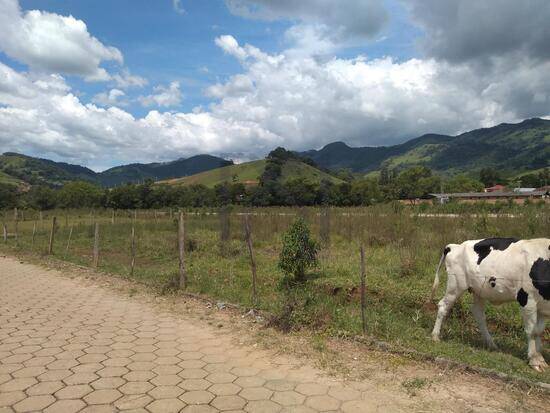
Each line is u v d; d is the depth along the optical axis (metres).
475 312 6.19
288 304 7.00
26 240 21.67
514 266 5.40
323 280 9.35
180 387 4.59
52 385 4.63
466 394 4.39
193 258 14.16
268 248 15.25
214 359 5.45
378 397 4.35
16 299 8.97
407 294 8.09
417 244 12.70
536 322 5.30
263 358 5.46
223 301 8.13
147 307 8.20
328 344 5.89
